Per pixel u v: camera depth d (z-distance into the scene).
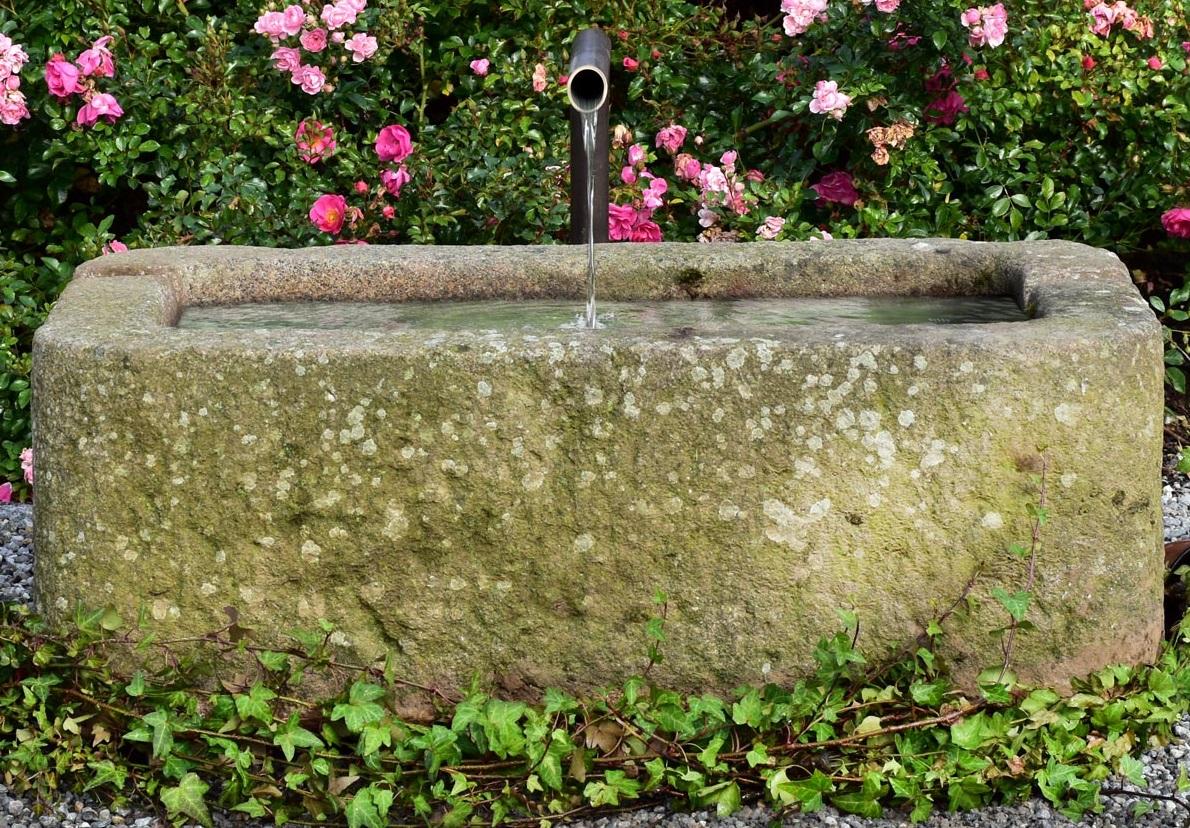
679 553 2.62
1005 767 2.62
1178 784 2.61
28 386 4.36
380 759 2.60
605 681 2.68
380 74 4.84
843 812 2.60
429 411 2.58
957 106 4.61
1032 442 2.59
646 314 3.28
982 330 2.62
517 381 2.57
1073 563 2.65
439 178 4.58
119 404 2.60
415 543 2.63
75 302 2.92
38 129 4.67
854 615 2.61
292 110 4.84
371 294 3.44
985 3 4.66
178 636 2.67
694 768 2.62
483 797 2.60
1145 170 4.66
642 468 2.59
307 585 2.65
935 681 2.64
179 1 4.84
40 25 4.64
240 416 2.59
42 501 2.69
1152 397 2.64
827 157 4.70
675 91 4.92
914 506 2.60
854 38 4.64
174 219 4.49
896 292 3.41
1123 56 4.73
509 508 2.61
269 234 4.50
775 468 2.58
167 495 2.62
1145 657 2.76
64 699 2.72
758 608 2.64
